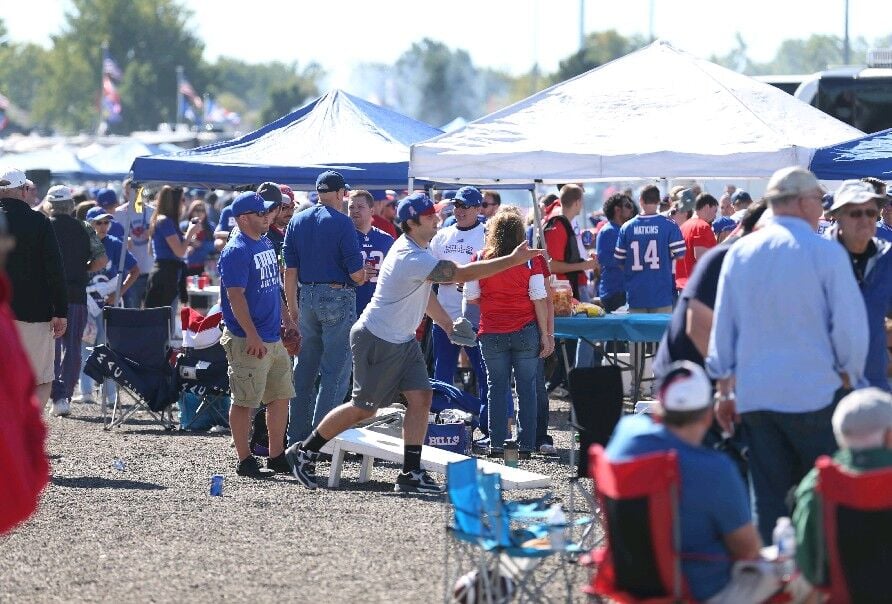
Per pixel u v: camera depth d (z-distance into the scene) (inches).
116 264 1061.1
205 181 960.9
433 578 464.4
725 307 402.9
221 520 561.9
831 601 317.4
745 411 399.5
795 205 401.7
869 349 447.8
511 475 598.5
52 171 2162.9
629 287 930.7
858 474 308.7
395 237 967.0
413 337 620.1
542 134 796.6
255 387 655.1
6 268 670.5
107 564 485.7
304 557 496.4
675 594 324.5
